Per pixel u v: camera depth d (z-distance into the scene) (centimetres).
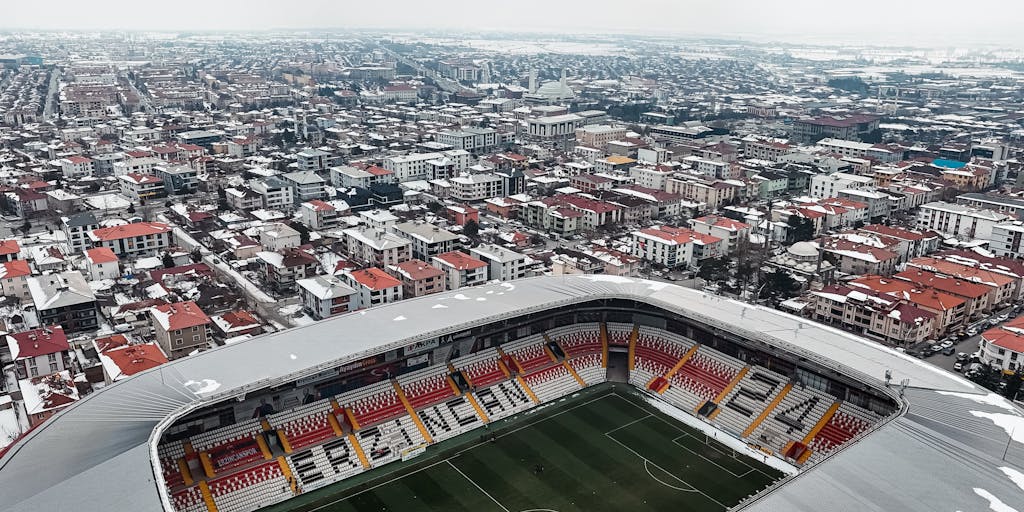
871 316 19862
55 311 18875
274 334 15300
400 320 16100
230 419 13912
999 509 10081
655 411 16562
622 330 18712
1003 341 17738
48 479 10288
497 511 13000
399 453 14512
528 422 16000
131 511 9588
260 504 12900
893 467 11038
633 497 13500
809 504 10169
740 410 16025
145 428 11544
